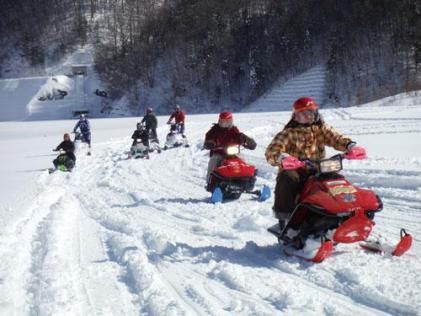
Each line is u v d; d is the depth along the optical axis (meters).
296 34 81.38
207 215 7.54
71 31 120.69
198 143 20.89
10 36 125.25
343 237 4.47
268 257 5.08
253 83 81.38
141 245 5.88
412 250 4.99
